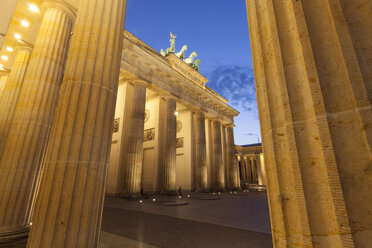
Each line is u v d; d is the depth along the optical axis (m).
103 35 6.04
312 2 2.55
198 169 35.91
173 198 24.58
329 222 1.88
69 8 10.22
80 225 4.54
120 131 28.36
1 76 15.08
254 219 11.73
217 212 14.18
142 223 10.35
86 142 5.05
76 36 5.89
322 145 2.04
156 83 29.55
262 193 35.75
